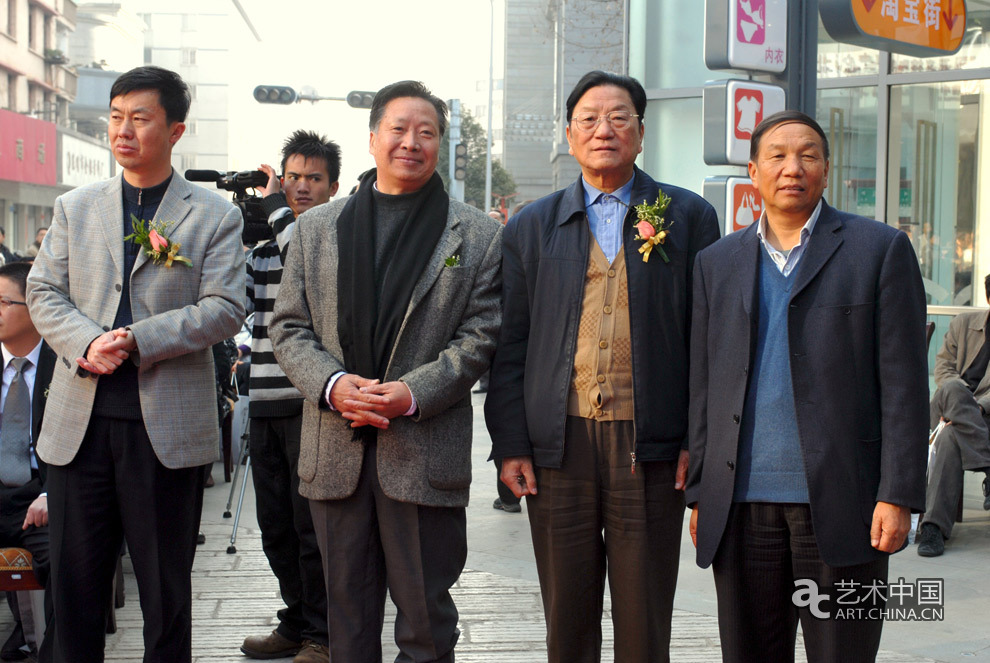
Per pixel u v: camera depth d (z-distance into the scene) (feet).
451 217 10.25
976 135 28.43
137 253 10.34
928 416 8.66
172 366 10.21
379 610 10.16
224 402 21.38
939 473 17.97
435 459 9.87
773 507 8.95
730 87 16.98
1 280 13.09
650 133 29.63
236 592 15.75
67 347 9.87
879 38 16.99
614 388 9.93
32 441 12.87
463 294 10.11
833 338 8.69
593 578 10.27
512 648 13.41
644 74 29.76
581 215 10.20
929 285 29.43
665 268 10.04
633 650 10.06
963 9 18.31
